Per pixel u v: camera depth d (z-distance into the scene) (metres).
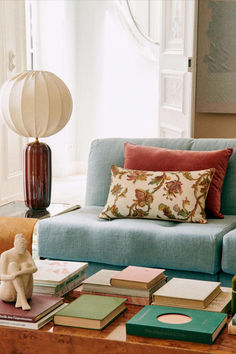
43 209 3.48
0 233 2.59
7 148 5.33
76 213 3.39
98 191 3.59
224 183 3.38
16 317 1.90
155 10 7.04
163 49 5.32
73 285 2.24
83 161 7.75
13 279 1.96
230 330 1.85
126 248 2.99
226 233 2.96
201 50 5.15
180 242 2.88
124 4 7.16
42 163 3.40
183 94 4.91
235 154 3.40
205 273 2.88
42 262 2.36
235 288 2.00
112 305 2.00
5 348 1.91
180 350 1.75
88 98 7.55
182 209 3.17
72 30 7.37
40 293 2.13
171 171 3.33
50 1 7.13
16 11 5.33
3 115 3.39
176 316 1.93
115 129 7.52
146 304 2.11
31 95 3.29
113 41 7.33
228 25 5.08
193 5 4.71
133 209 3.23
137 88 7.34
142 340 1.81
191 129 4.86
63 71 7.27
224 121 5.28
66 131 7.46
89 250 3.07
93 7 7.33
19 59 5.43
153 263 2.95
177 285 2.14
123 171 3.36
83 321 1.89
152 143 3.60
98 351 1.82
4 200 5.32
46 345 1.87
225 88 5.17
